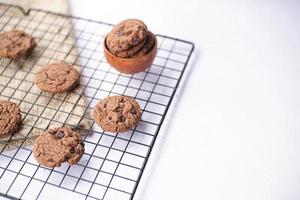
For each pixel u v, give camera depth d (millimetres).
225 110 542
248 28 667
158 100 548
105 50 542
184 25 672
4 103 516
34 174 459
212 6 709
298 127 523
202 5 711
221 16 690
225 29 665
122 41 518
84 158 484
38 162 460
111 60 541
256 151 496
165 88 565
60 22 661
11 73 579
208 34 656
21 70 583
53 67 562
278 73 593
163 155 491
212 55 619
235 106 547
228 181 467
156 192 458
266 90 570
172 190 460
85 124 511
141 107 540
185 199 452
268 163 484
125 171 473
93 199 449
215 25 672
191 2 719
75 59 600
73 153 463
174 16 689
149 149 475
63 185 460
